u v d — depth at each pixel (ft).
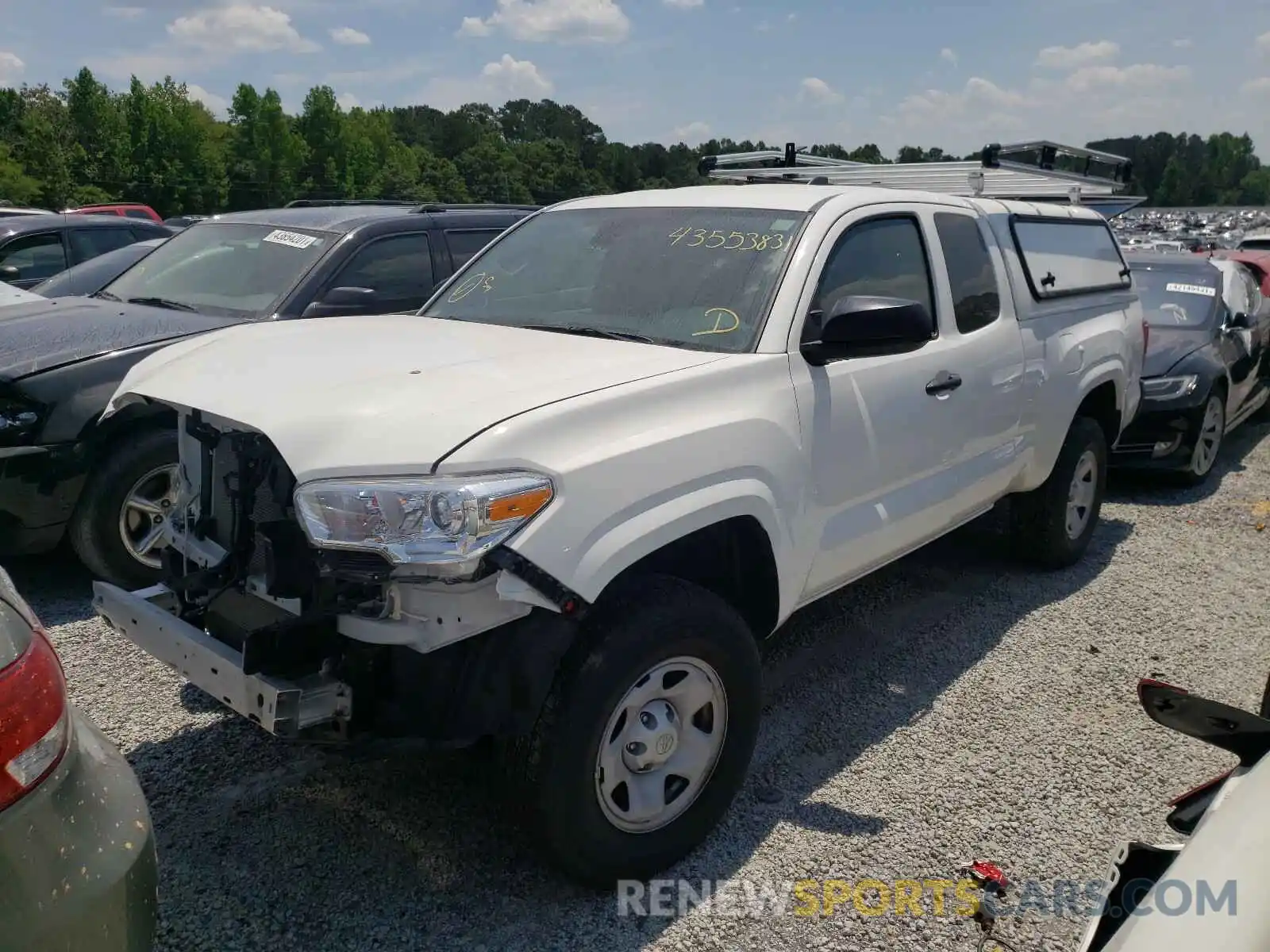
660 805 9.77
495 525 8.09
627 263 12.66
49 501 15.02
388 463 8.14
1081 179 21.70
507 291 13.35
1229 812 6.28
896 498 13.03
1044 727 13.11
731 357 10.66
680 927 9.29
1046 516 17.98
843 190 13.42
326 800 10.98
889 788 11.64
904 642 15.67
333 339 11.35
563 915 9.38
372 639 8.42
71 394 15.08
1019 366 15.40
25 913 5.77
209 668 8.89
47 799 6.10
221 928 9.02
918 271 13.71
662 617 9.20
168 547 11.11
